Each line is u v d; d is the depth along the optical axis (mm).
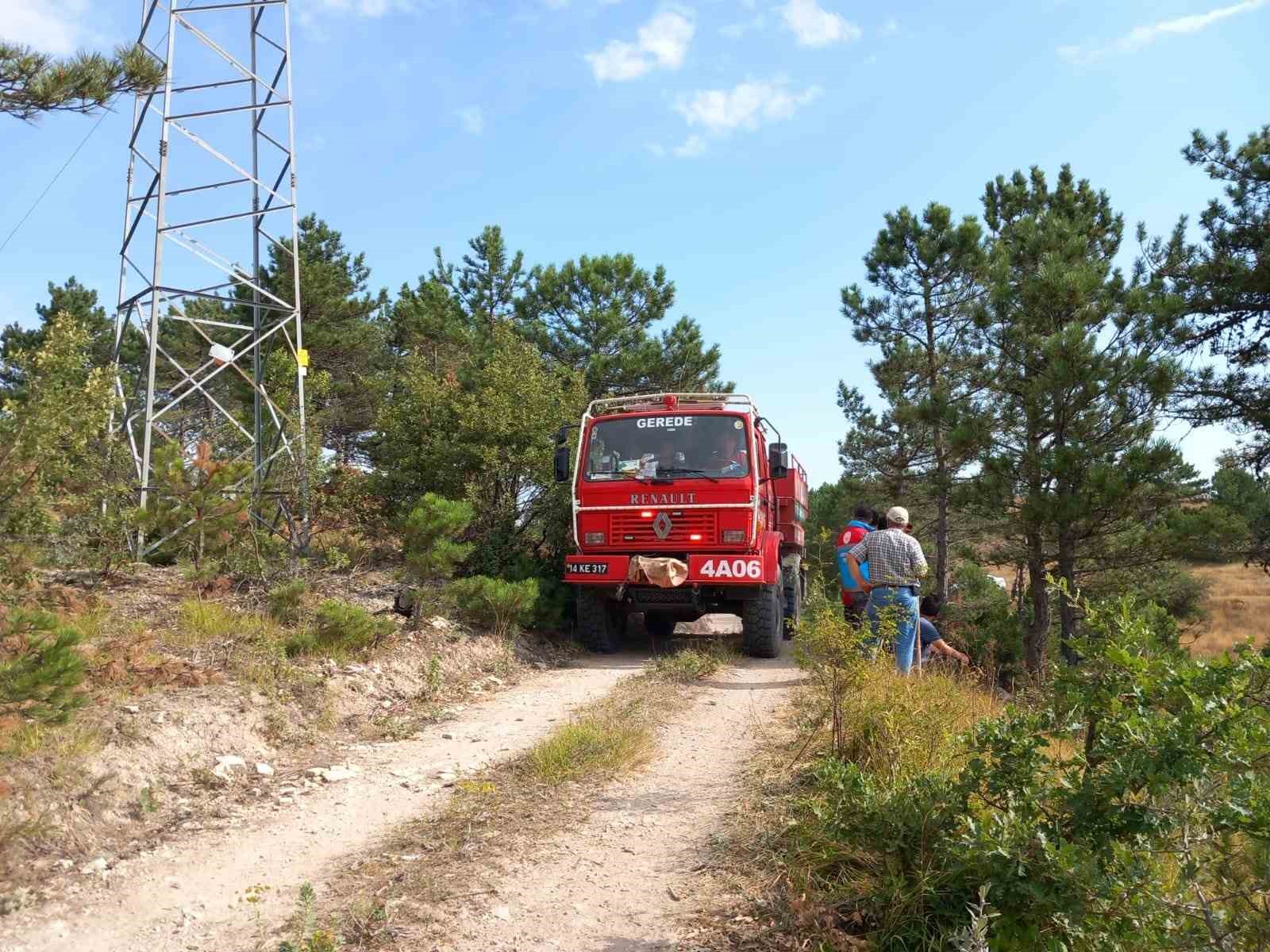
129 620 7863
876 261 22047
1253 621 35344
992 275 18281
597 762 5953
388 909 3848
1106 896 2998
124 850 4520
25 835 4195
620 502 10742
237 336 22062
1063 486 16062
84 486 9609
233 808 5230
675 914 3832
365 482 12781
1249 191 17797
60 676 4516
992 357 19875
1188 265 18453
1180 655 3676
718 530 10469
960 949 2943
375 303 25031
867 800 3916
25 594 7406
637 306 23922
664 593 10648
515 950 3527
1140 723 3350
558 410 12992
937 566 22250
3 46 6434
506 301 26594
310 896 3654
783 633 12289
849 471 24266
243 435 12484
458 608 10406
